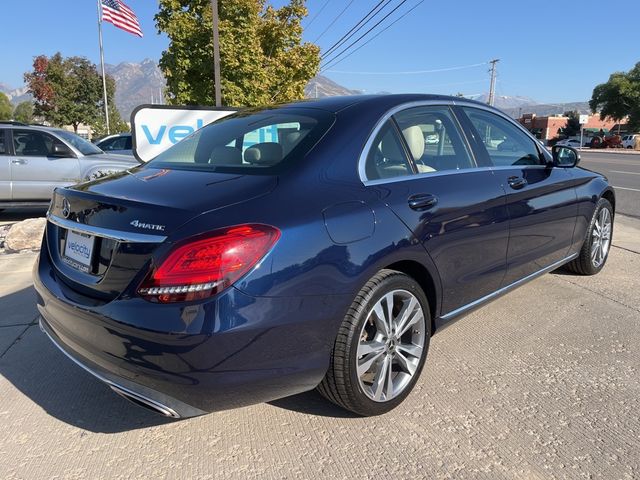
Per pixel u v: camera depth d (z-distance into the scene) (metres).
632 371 3.26
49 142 9.03
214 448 2.58
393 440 2.61
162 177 2.75
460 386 3.10
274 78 15.87
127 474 2.40
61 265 2.72
